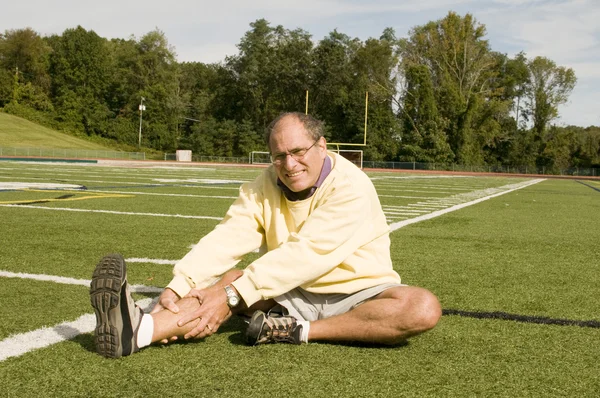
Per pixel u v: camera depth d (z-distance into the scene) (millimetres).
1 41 74562
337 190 2434
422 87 51094
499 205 11094
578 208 11188
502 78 61719
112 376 2004
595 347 2482
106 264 2090
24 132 60531
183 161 51969
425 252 5035
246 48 62219
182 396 1842
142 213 7449
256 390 1902
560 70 60938
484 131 53906
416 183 20797
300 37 61750
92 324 2615
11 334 2439
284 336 2359
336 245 2367
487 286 3707
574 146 59562
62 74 71188
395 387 1960
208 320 2311
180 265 2436
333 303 2445
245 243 2561
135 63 70750
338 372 2090
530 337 2602
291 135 2338
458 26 55531
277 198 2561
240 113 62375
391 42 64562
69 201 8773
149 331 2223
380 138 53688
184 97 70812
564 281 3947
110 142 67875
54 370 2047
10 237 5164
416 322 2229
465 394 1916
